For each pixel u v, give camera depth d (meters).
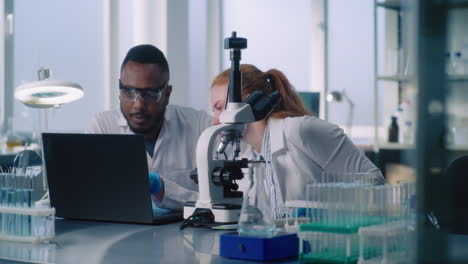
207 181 2.17
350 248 1.51
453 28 4.09
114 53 5.38
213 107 2.57
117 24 5.40
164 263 1.59
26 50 4.80
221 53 6.25
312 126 2.46
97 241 1.96
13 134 4.23
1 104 4.67
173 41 5.70
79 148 2.37
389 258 1.53
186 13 5.80
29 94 2.39
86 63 5.19
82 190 2.41
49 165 2.46
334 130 2.49
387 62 4.74
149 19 5.64
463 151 3.73
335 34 5.69
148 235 2.05
